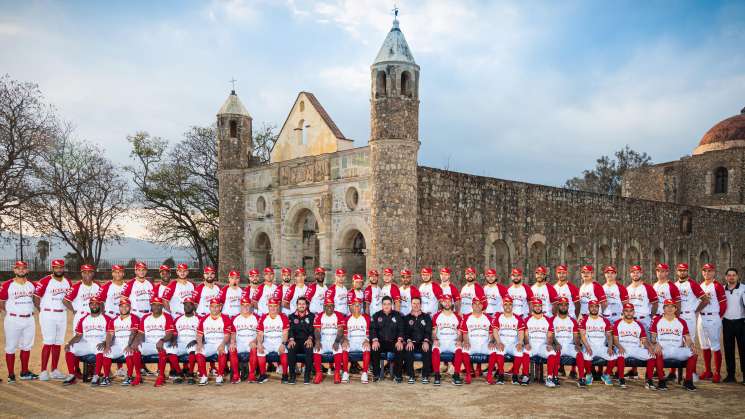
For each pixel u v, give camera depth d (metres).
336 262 28.70
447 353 12.79
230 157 34.53
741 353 12.52
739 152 52.00
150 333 12.48
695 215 47.66
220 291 14.17
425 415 9.95
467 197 29.30
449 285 14.58
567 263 36.16
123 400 10.91
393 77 24.80
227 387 12.02
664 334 12.11
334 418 9.77
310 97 32.66
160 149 45.44
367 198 26.92
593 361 12.50
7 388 11.83
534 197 33.56
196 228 45.81
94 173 42.34
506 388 12.00
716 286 12.91
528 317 12.73
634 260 41.78
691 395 11.48
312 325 12.77
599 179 81.44
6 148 35.47
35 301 12.58
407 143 24.94
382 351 12.77
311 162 30.05
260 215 33.50
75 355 12.33
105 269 41.38
